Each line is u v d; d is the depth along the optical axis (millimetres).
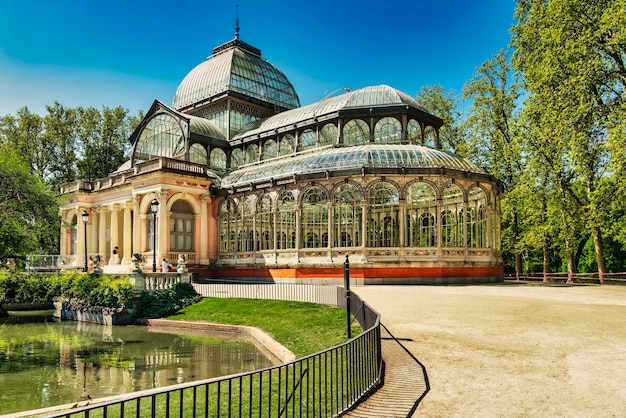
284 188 40812
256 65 60125
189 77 62156
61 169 69062
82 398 14805
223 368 18078
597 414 9352
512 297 26500
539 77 36656
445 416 9461
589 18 33688
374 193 40812
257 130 52375
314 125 46500
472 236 42438
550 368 12547
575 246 46969
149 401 12961
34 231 36062
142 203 44719
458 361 13500
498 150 50250
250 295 31734
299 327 22734
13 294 38344
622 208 35094
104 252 51156
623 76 32688
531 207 42656
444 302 24469
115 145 72625
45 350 22359
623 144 28844
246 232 43812
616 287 33812
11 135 67375
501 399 10344
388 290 31016
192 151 50344
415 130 45125
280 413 8141
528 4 40531
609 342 15172
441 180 37500
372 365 11586
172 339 24906
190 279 35406
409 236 44406
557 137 34531
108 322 31203
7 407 13953
